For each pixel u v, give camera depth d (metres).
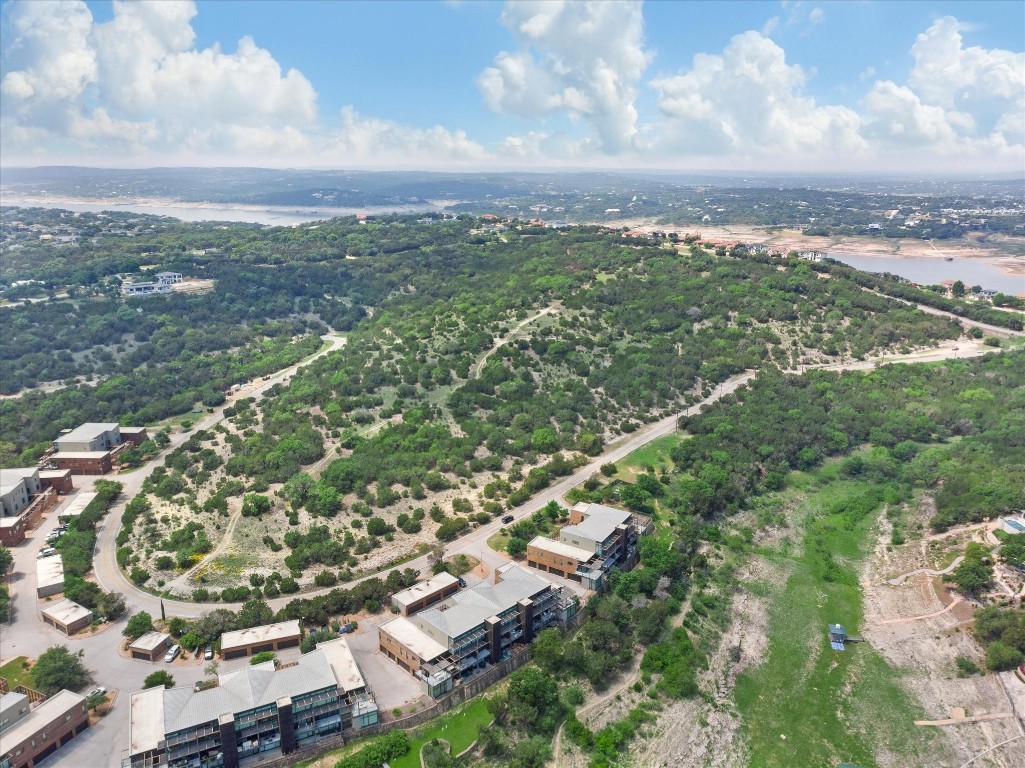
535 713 120.31
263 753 112.25
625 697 130.62
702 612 157.00
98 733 116.56
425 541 178.50
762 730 127.25
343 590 150.88
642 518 186.12
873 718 130.12
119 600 150.12
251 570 165.25
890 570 175.12
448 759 110.81
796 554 185.50
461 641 128.62
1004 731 124.12
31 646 139.50
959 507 187.12
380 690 126.19
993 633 143.00
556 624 145.50
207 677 128.50
